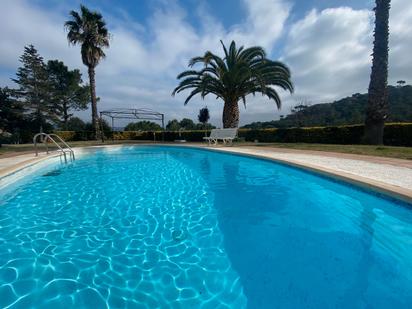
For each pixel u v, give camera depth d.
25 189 5.19
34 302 1.78
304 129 14.93
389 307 1.71
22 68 26.73
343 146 10.20
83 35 19.39
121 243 2.74
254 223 3.29
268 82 15.85
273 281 2.04
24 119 25.86
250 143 14.98
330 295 1.84
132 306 1.76
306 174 5.46
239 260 2.37
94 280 2.06
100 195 4.71
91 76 20.58
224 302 1.80
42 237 2.90
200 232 3.03
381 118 10.42
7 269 2.21
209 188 5.18
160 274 2.15
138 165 8.48
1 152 10.45
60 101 33.31
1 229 3.13
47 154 9.30
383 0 10.09
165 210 3.84
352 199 4.00
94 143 18.61
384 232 2.90
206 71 16.31
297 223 3.27
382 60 10.22
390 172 4.65
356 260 2.33
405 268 2.19
